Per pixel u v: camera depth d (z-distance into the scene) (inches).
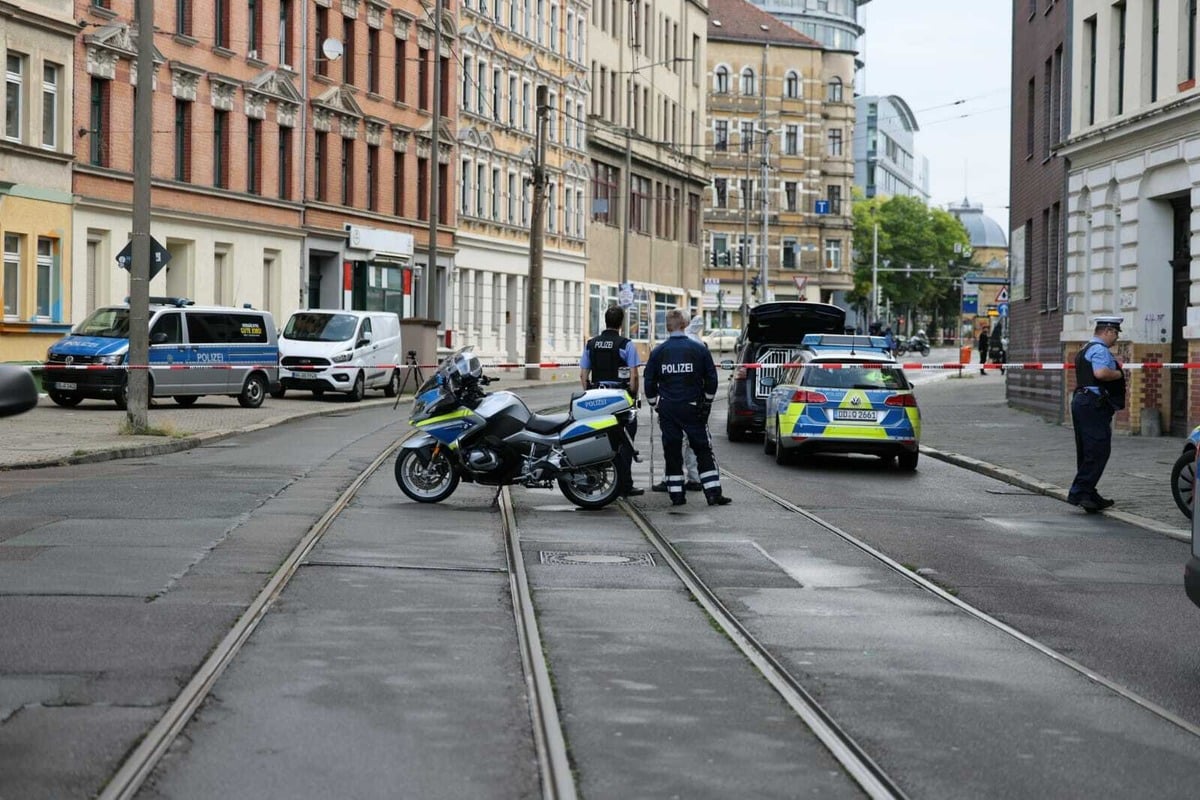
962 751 276.2
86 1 1529.3
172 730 276.5
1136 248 1126.4
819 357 914.7
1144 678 344.8
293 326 1606.8
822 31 5659.5
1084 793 252.1
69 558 468.8
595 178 3110.2
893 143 7204.7
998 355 3257.9
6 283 1414.9
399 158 2301.9
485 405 653.9
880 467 936.3
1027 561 528.7
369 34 2194.9
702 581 465.7
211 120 1777.8
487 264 2613.2
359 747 268.8
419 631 375.2
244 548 499.5
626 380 716.0
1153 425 1117.1
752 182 4702.3
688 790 247.0
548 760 262.2
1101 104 1218.0
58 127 1494.8
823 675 337.4
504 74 2657.5
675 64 3602.4
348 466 811.4
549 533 569.9
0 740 268.1
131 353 976.3
